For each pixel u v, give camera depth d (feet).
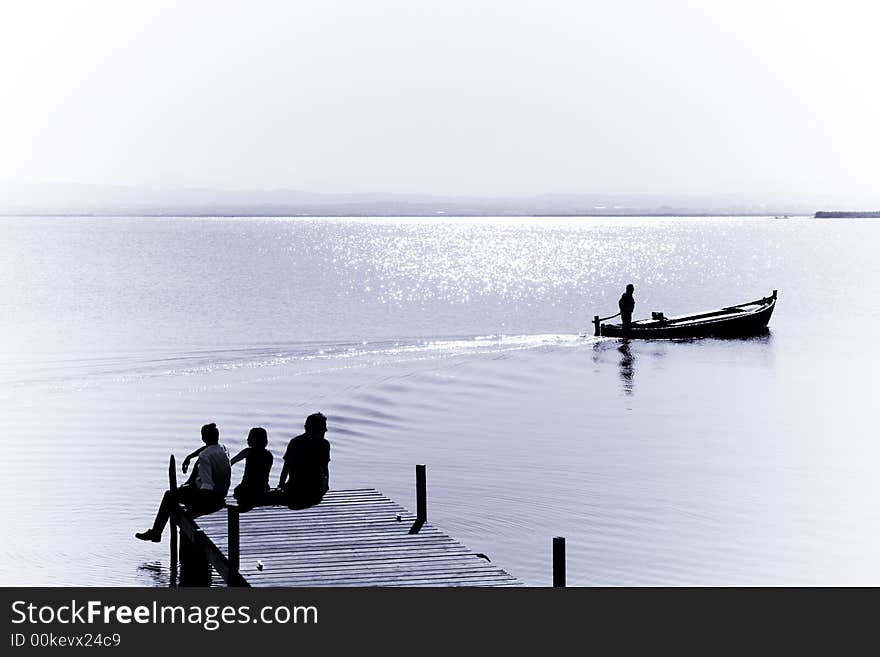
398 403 102.27
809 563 55.62
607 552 56.85
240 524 50.88
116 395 106.11
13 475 73.82
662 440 85.35
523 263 438.81
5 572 54.08
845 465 76.48
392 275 345.31
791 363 130.82
